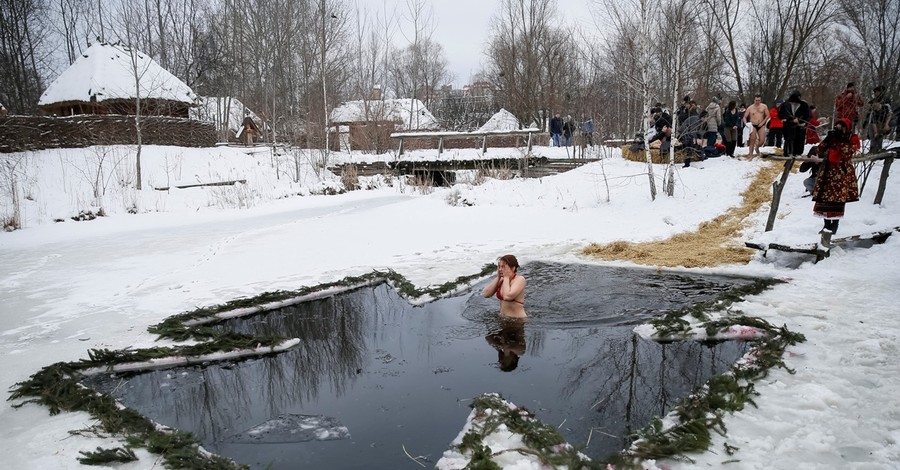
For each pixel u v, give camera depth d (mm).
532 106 30734
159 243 12297
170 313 6988
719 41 30016
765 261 8641
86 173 21016
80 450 3797
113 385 5113
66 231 15352
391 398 4781
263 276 8812
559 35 33219
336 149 32688
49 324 6629
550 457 3572
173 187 21188
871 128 13320
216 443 4102
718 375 4543
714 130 17406
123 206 18734
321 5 30469
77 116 23469
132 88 27141
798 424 3822
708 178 15203
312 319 6898
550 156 21688
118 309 7188
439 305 7289
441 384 5027
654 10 15859
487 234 12055
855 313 5988
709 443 3613
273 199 20969
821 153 8570
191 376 5324
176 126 26922
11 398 4578
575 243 10891
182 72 39875
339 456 3879
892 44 19547
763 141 18500
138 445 3826
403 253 10367
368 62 38969
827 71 30562
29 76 38312
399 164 21297
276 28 31891
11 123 21297
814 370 4637
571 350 5719
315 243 11469
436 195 17625
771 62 30438
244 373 5387
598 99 25578
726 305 6449
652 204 13961
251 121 31344
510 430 3955
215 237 12766
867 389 4254
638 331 6094
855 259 8078
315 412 4562
